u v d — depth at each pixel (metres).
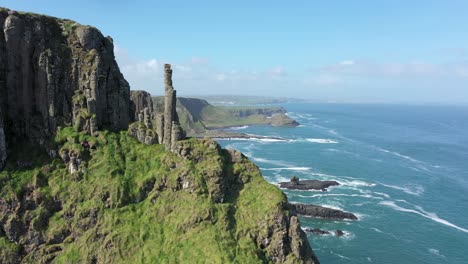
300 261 92.69
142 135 106.88
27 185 93.12
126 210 93.62
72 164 97.12
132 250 87.62
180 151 101.69
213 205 95.38
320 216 167.38
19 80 99.19
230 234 92.19
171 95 103.25
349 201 190.12
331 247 142.38
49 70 99.50
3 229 88.38
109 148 101.62
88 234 89.69
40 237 88.94
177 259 86.44
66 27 105.69
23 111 100.44
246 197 100.50
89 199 93.88
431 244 148.50
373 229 158.50
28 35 98.50
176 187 97.50
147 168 101.12
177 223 92.31
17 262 86.31
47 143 99.38
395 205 187.62
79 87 104.12
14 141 98.88
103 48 110.38
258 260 89.12
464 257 139.62
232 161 106.50
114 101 107.94
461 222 169.88
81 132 101.88
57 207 93.44
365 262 133.62
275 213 95.38
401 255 139.00
